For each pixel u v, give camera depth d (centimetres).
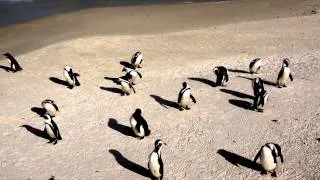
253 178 1817
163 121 2297
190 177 1841
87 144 2109
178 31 3928
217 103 2473
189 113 2372
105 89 2705
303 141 2064
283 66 2581
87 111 2434
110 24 4288
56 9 4972
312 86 2644
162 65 3059
